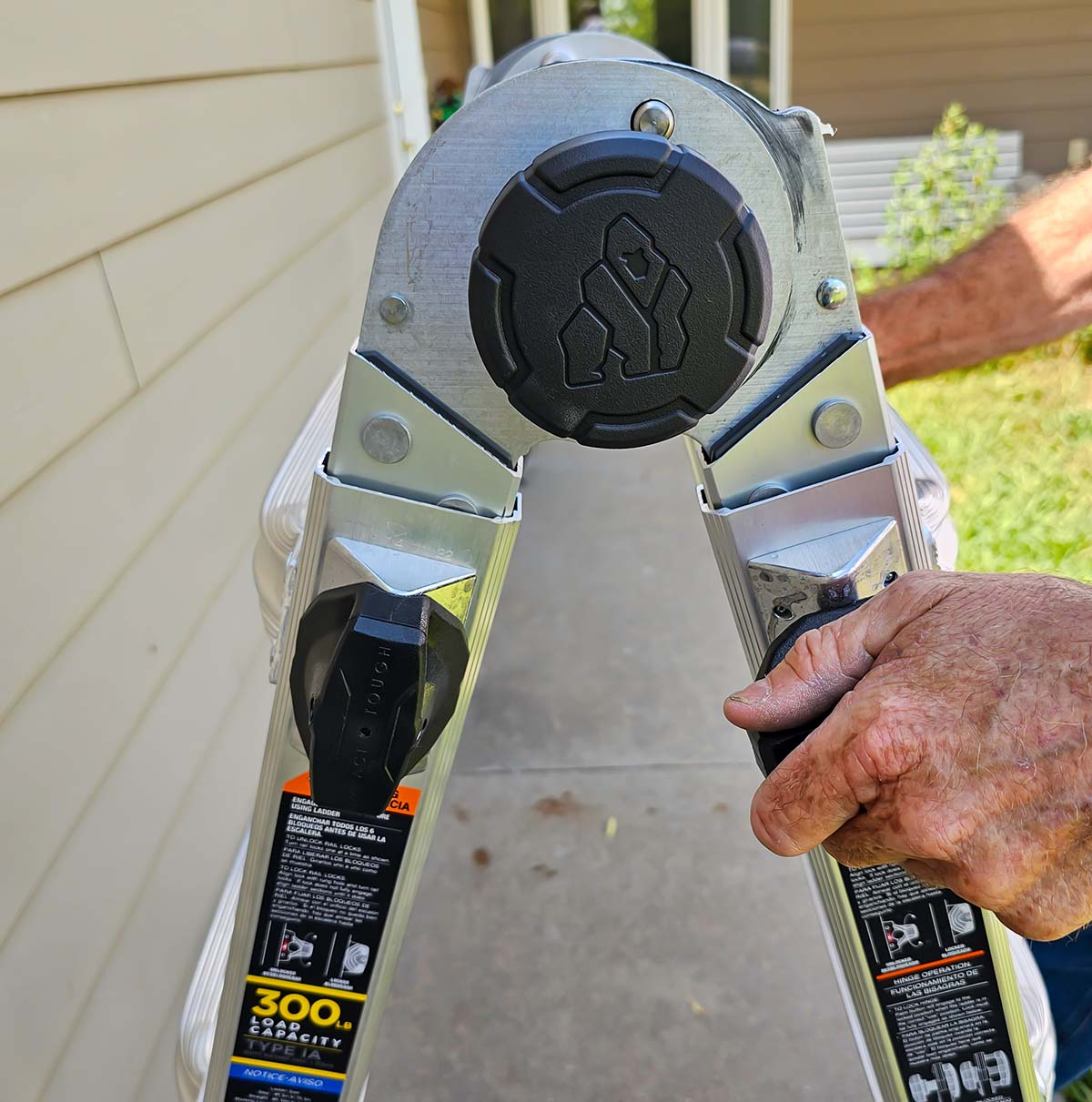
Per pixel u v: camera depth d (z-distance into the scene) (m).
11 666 0.86
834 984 1.48
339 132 2.62
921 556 0.49
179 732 1.29
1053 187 0.93
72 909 0.95
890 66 5.46
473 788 1.93
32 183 0.98
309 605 0.47
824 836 0.41
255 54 1.89
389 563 0.47
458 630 0.46
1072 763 0.35
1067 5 5.27
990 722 0.36
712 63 5.49
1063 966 1.12
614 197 0.37
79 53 1.11
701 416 0.41
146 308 1.26
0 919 0.82
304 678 0.46
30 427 0.94
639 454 3.71
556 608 2.62
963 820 0.36
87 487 1.06
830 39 5.42
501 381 0.40
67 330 1.04
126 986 1.08
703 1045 1.40
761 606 0.49
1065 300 0.86
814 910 1.61
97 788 1.03
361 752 0.43
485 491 0.46
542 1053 1.40
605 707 2.18
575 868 1.73
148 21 1.35
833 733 0.39
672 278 0.38
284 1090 0.64
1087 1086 1.30
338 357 2.41
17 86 0.97
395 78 3.46
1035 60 5.42
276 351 1.90
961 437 3.30
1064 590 0.39
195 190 1.49
